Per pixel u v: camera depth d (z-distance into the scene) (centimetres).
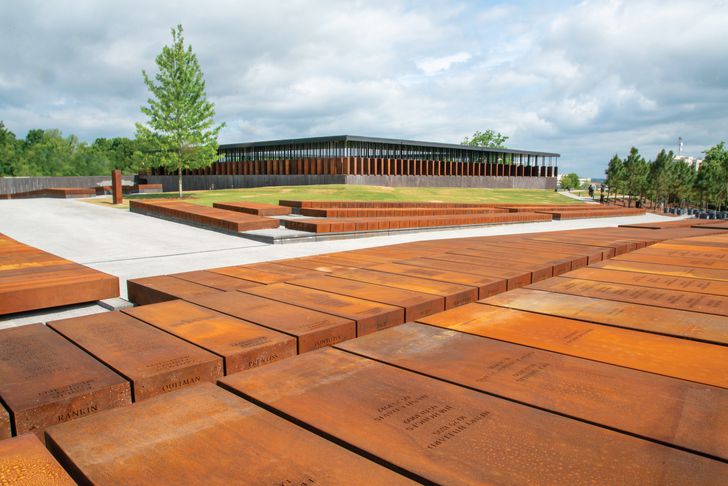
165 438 203
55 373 301
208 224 1883
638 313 409
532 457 187
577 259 766
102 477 176
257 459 187
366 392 250
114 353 335
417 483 171
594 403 235
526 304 444
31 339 369
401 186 5041
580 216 2895
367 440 200
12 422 255
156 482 172
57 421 265
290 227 1811
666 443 196
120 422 218
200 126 3406
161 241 1590
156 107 3344
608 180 7262
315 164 4812
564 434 205
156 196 3603
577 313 410
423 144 5181
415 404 236
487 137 9438
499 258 772
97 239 1616
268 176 5219
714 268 647
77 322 412
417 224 1952
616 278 575
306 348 375
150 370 304
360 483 171
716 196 6750
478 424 215
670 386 256
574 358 301
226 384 261
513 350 317
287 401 239
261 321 407
